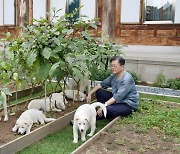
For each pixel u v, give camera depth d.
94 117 3.97
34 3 11.78
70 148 3.54
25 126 3.78
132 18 10.21
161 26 9.77
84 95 5.59
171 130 3.94
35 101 4.74
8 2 12.34
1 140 3.57
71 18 5.08
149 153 3.25
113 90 4.70
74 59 4.10
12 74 4.31
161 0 9.98
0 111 4.68
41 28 4.14
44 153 3.39
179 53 9.08
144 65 8.52
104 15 7.69
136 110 4.84
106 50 5.43
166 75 8.24
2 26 12.51
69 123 4.50
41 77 4.16
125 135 3.81
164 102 5.71
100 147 3.41
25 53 4.22
